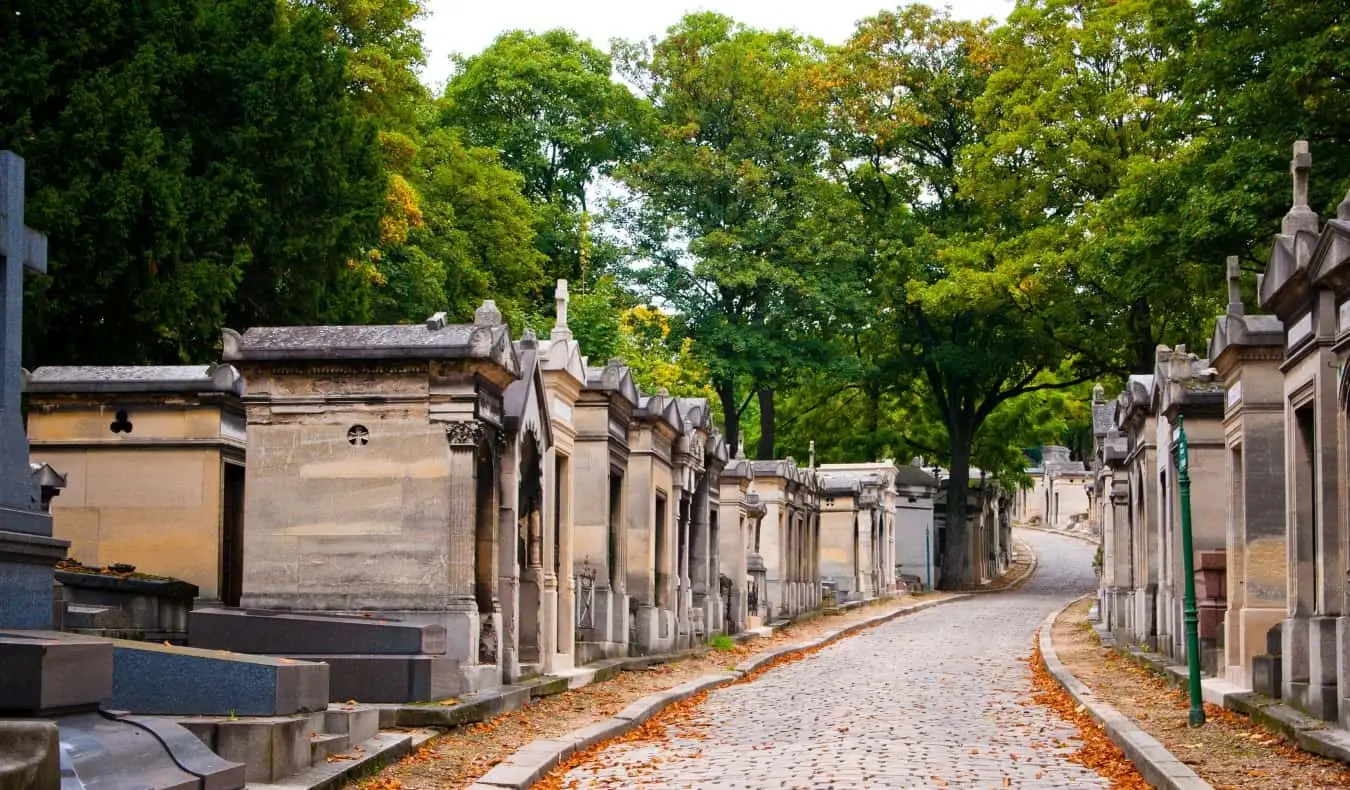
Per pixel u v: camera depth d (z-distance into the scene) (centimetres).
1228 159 3584
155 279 2817
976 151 5838
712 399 7912
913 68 6531
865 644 4034
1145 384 3008
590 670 2577
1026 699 2419
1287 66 3316
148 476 2394
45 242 1320
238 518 2478
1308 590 1830
